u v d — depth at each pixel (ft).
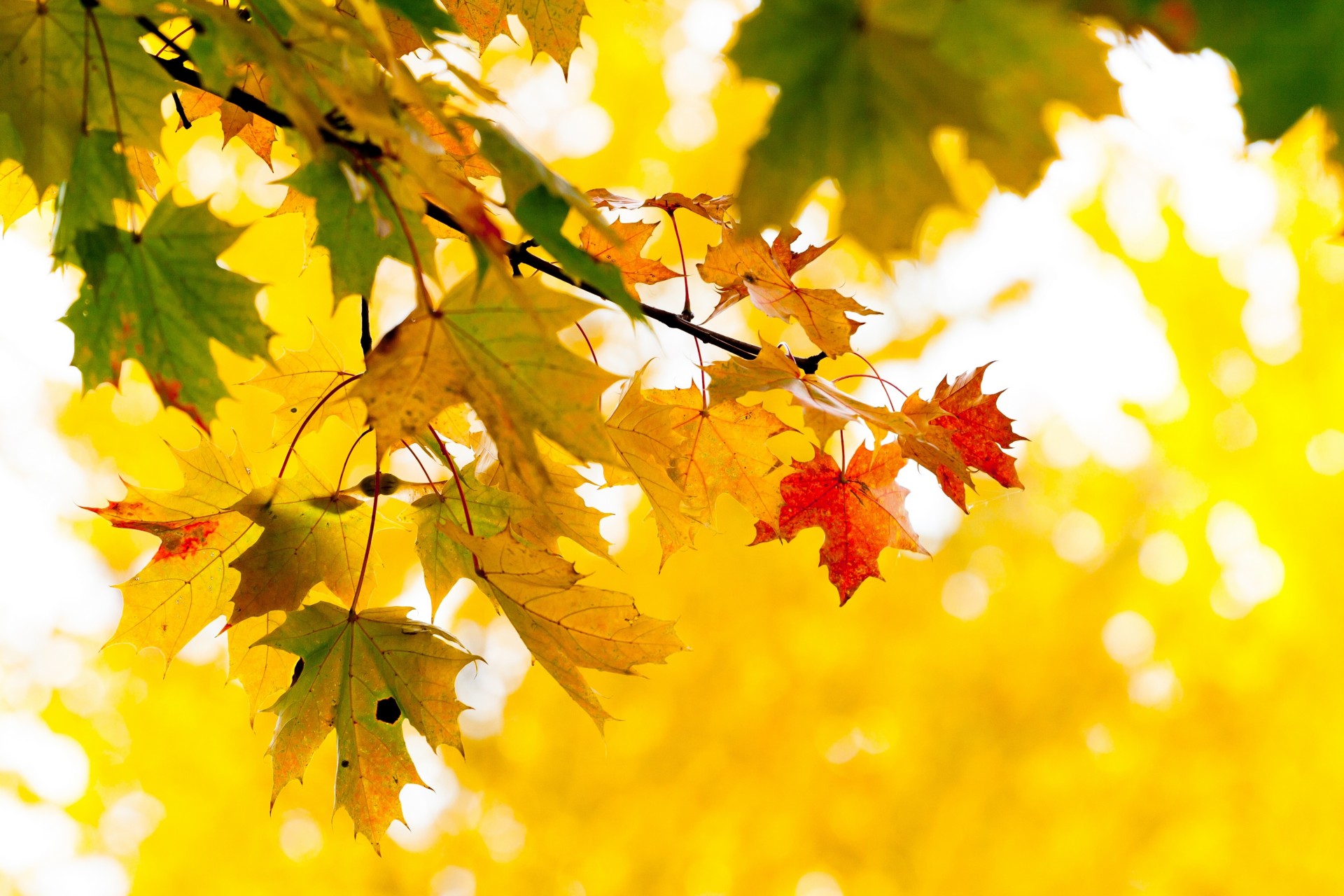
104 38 3.72
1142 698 23.76
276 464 18.10
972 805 22.38
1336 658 22.54
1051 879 22.31
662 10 21.77
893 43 1.98
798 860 22.77
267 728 19.79
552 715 21.89
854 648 22.57
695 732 21.94
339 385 4.53
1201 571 24.57
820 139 2.12
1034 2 1.84
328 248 3.90
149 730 19.40
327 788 20.20
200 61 3.94
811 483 5.40
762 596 22.13
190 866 19.80
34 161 3.82
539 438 4.83
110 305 3.77
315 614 4.39
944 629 23.06
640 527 21.86
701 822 22.25
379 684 4.50
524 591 4.24
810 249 5.59
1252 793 22.35
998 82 1.98
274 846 20.15
